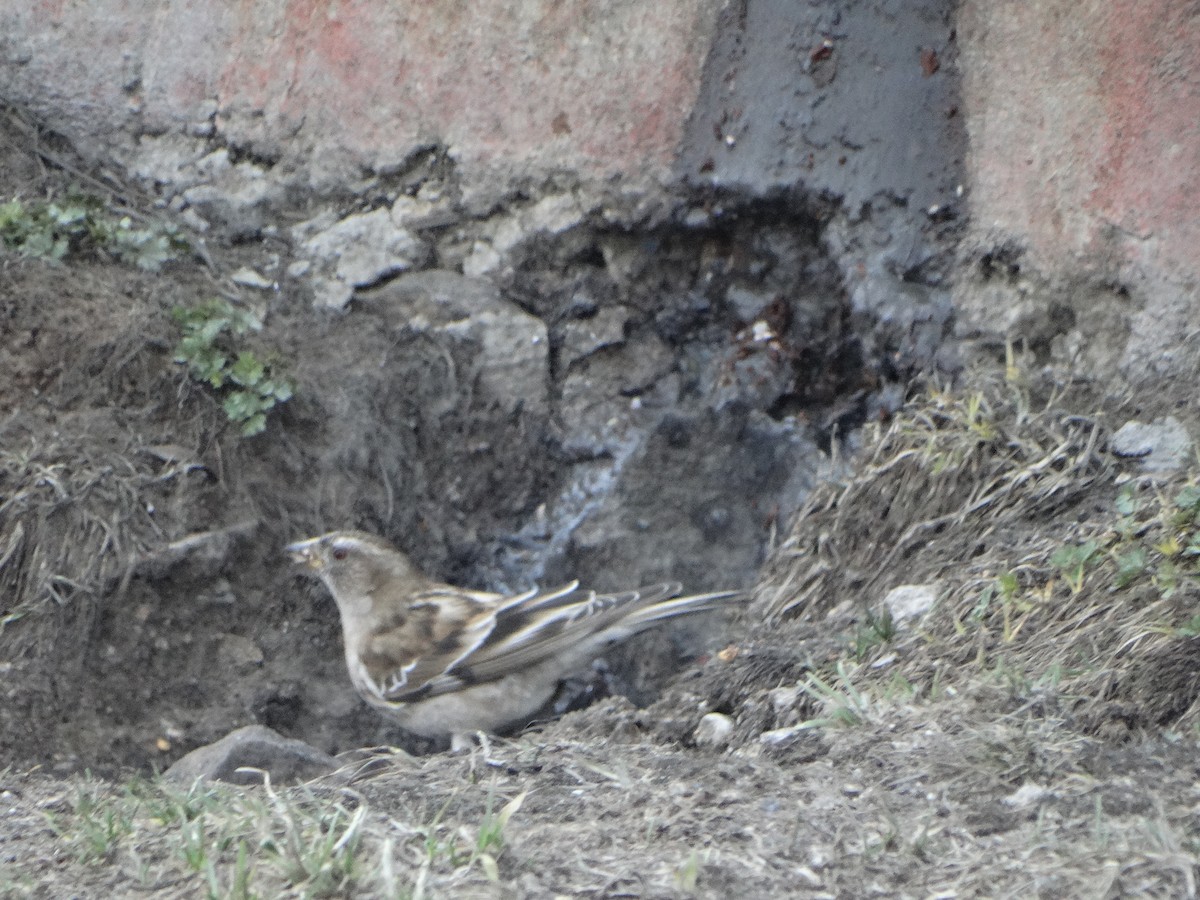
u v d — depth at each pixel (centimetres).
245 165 1341
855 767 754
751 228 1243
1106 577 939
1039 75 1138
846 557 1128
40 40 1357
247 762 970
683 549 1229
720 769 763
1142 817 661
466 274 1299
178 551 1119
